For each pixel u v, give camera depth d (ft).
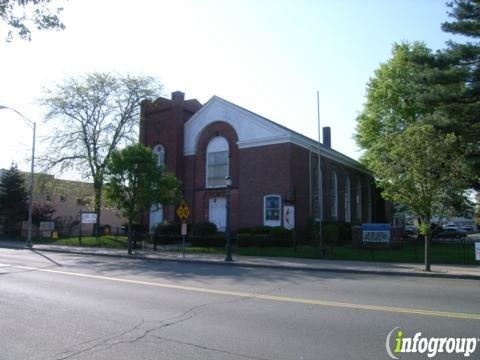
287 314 28.78
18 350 21.06
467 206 59.72
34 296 35.37
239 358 19.80
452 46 87.15
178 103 124.98
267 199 106.32
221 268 62.85
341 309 30.48
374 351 20.92
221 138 117.19
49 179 128.57
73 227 177.58
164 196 90.22
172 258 76.89
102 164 121.39
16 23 39.78
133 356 20.06
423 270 58.90
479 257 59.57
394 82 123.03
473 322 26.61
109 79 127.44
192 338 22.97
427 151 57.62
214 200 116.67
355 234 96.68
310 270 62.08
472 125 82.43
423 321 26.84
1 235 163.22
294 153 107.24
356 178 151.84
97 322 26.50
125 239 116.98
